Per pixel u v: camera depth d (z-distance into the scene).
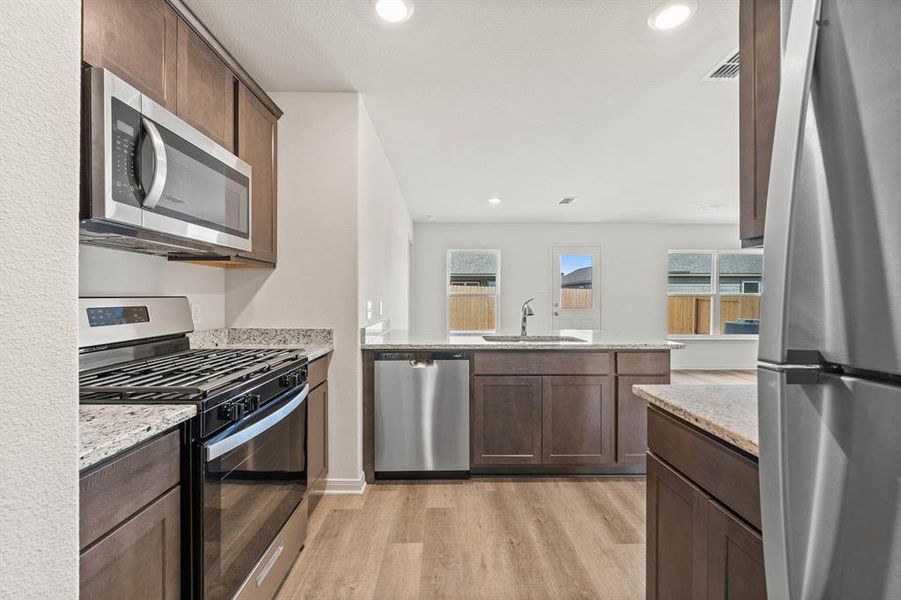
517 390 2.81
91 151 1.20
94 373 1.46
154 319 1.88
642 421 2.83
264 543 1.54
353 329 2.61
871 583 0.47
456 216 6.34
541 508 2.42
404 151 3.61
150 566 1.00
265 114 2.38
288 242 2.59
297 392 1.88
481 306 6.90
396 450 2.77
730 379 5.91
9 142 0.43
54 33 0.49
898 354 0.44
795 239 0.56
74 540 0.50
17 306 0.44
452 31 2.01
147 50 1.47
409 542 2.08
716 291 6.93
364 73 2.38
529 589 1.75
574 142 3.40
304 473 1.99
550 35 2.04
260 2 1.82
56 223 0.49
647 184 4.58
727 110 2.84
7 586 0.43
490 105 2.76
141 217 1.35
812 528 0.54
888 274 0.45
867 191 0.47
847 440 0.50
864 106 0.47
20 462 0.44
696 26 1.97
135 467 0.96
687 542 1.13
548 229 6.90
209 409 1.20
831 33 0.51
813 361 0.55
